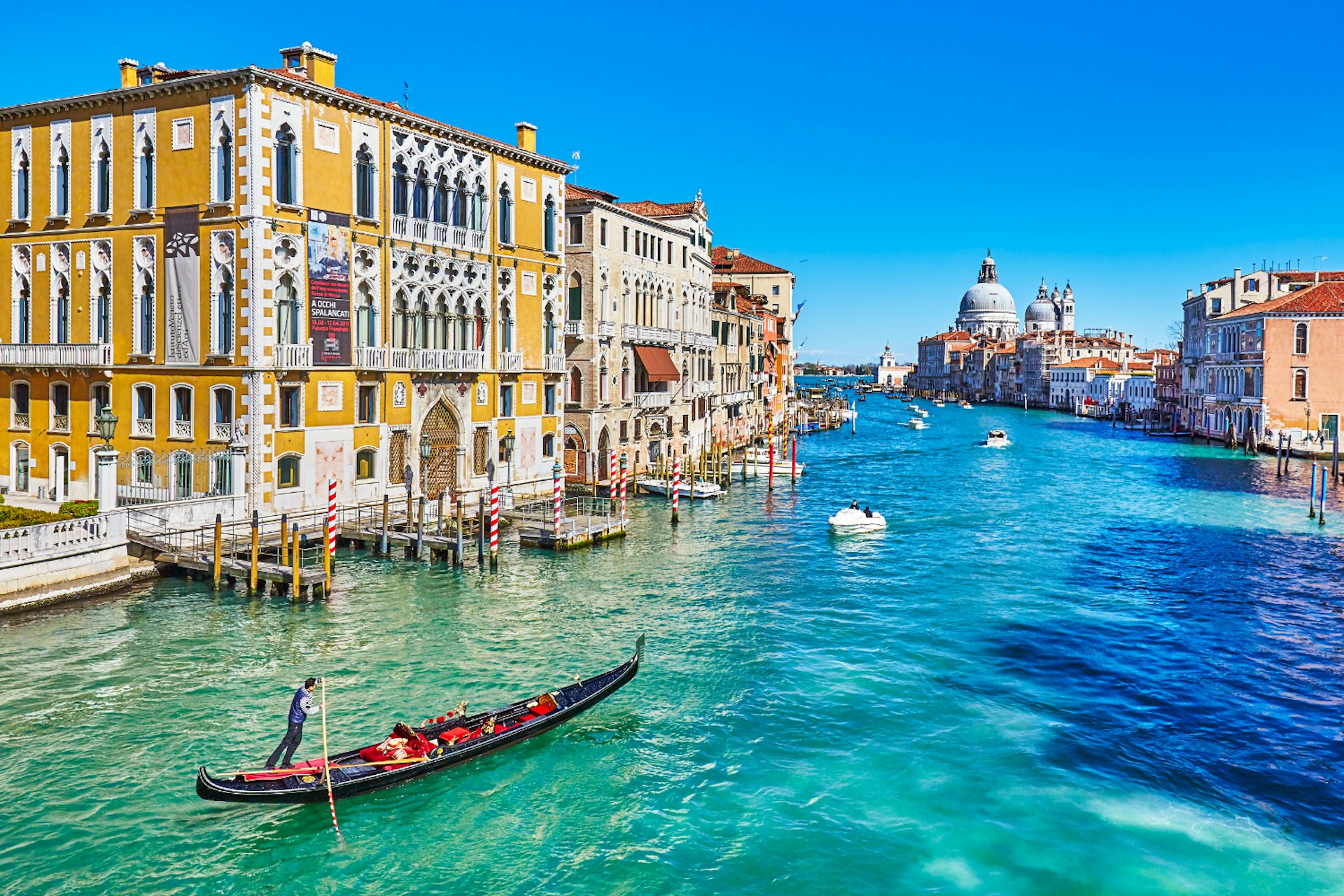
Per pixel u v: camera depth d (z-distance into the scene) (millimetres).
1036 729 19891
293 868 14945
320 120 34062
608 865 15055
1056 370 177000
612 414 51594
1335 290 83250
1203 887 14406
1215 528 43688
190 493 34000
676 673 23156
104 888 14297
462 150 40031
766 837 15828
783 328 103000
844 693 21922
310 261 33750
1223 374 91375
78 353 35375
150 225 34375
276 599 28062
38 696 20750
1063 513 48312
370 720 20000
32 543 26281
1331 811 16625
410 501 35531
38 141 36750
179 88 33156
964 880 14641
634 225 53469
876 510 49375
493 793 17250
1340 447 78812
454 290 39812
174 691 21203
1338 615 28484
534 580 31953
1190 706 21234
